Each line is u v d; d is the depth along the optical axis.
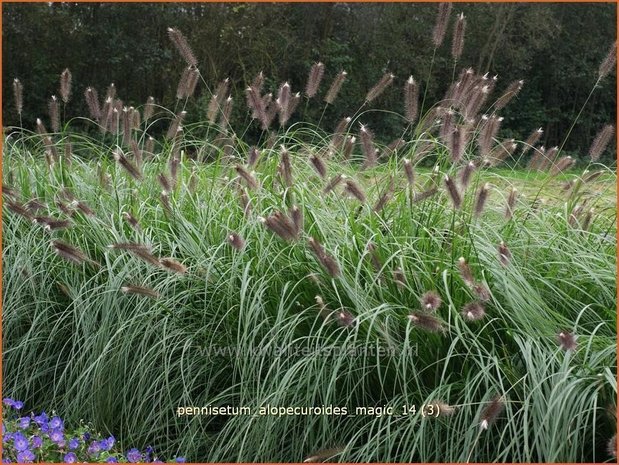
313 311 3.68
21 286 4.25
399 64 15.55
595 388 3.04
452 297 3.49
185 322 3.99
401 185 4.20
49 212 4.53
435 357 3.46
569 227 4.02
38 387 4.34
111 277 3.98
